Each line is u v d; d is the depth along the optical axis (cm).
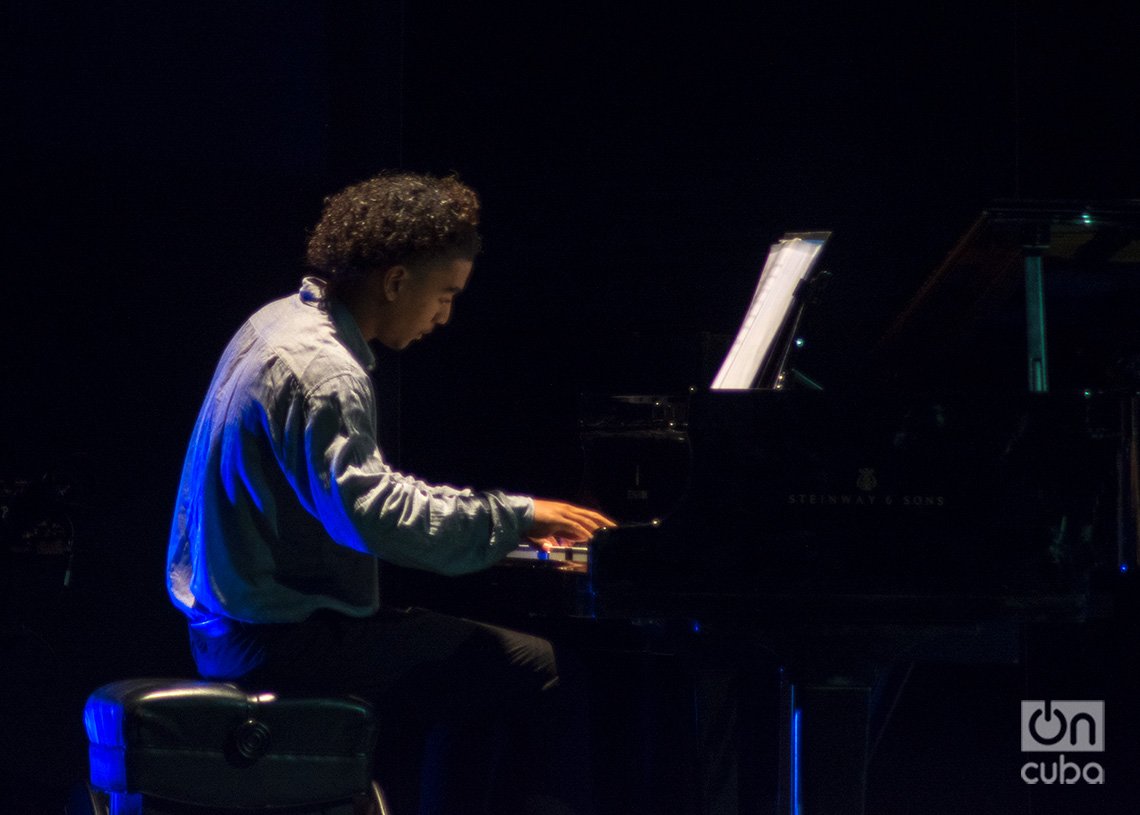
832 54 1166
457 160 1220
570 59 1202
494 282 1202
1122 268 919
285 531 743
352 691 769
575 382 1175
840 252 1160
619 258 1191
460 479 1189
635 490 870
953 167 1150
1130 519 725
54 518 1070
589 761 1050
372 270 776
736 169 1178
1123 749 1070
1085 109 1130
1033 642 1087
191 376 1163
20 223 1107
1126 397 729
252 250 1190
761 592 720
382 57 1223
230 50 1185
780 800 778
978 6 1146
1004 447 723
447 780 785
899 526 721
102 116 1138
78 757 1073
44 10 1114
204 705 711
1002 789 1093
